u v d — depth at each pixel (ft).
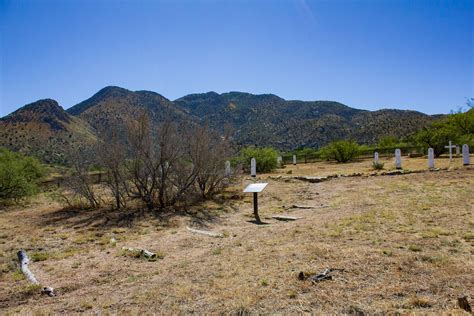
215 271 19.08
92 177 48.34
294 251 21.20
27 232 33.47
